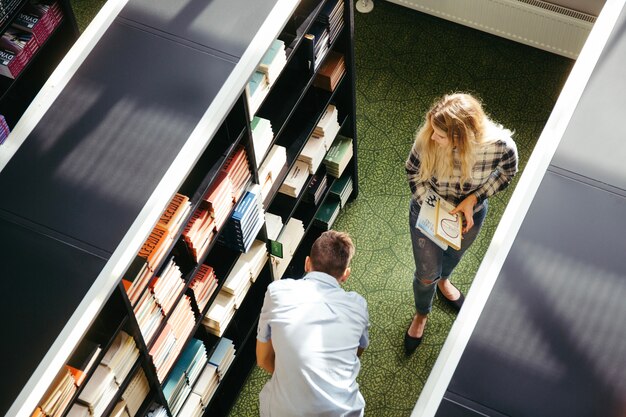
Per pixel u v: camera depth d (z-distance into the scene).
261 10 3.72
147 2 3.79
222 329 4.39
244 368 4.94
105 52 3.66
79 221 3.26
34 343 3.05
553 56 6.04
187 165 3.37
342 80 4.81
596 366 2.75
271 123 4.28
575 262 2.96
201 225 3.81
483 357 2.79
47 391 3.22
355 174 5.41
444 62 6.07
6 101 5.58
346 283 5.27
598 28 3.48
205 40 3.65
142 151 3.40
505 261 2.97
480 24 6.07
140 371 3.90
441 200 4.11
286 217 4.76
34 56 5.36
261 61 3.67
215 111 3.47
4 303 3.12
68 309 3.10
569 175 3.13
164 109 3.49
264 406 3.93
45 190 3.33
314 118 4.68
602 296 2.88
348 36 4.57
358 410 3.82
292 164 4.55
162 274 3.67
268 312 3.68
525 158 5.69
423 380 4.91
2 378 3.01
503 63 6.04
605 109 3.26
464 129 3.69
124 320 3.48
